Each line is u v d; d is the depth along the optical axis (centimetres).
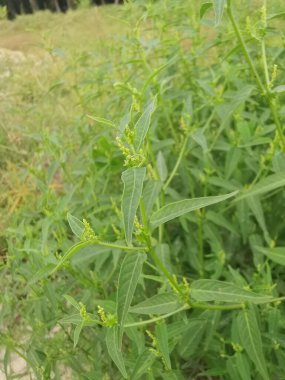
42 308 39
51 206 44
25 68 78
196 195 45
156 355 29
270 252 31
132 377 29
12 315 42
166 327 28
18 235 43
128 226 19
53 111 67
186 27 50
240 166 43
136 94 33
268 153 34
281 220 41
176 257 41
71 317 27
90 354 39
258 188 30
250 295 25
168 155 46
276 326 31
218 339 37
